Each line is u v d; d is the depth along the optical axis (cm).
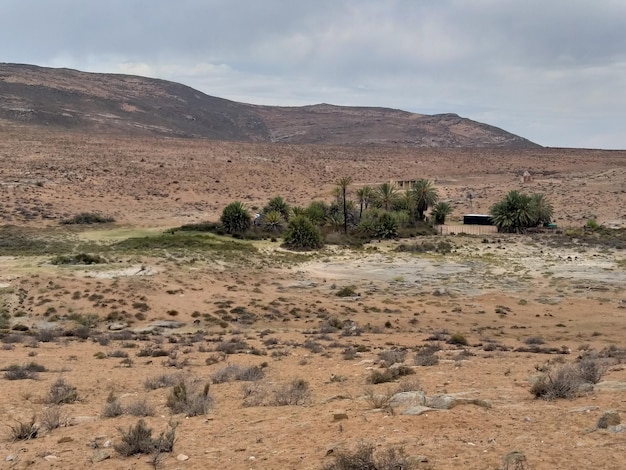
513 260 6800
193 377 1778
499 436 894
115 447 978
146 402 1365
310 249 7556
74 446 1036
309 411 1186
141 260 5475
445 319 4012
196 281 4988
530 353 2405
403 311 4306
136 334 3478
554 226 9562
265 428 1071
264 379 1728
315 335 3372
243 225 8506
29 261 5256
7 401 1447
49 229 8150
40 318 3812
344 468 777
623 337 3331
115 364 2183
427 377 1580
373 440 915
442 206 10144
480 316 4103
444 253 7388
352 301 4706
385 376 1577
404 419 1020
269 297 4762
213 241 7319
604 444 820
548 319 3978
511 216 9300
